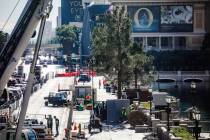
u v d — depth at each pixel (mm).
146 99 128250
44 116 96000
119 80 127500
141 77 148375
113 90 163500
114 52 128000
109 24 129000
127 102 98688
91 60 147000
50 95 127000
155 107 102750
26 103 39938
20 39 41531
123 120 97875
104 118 100062
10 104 86438
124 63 127438
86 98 120562
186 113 111062
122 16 129000
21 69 183125
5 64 41938
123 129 88875
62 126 90062
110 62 128250
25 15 41094
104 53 128500
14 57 41969
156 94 103312
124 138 78938
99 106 103562
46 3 40812
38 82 177875
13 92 108312
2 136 47312
